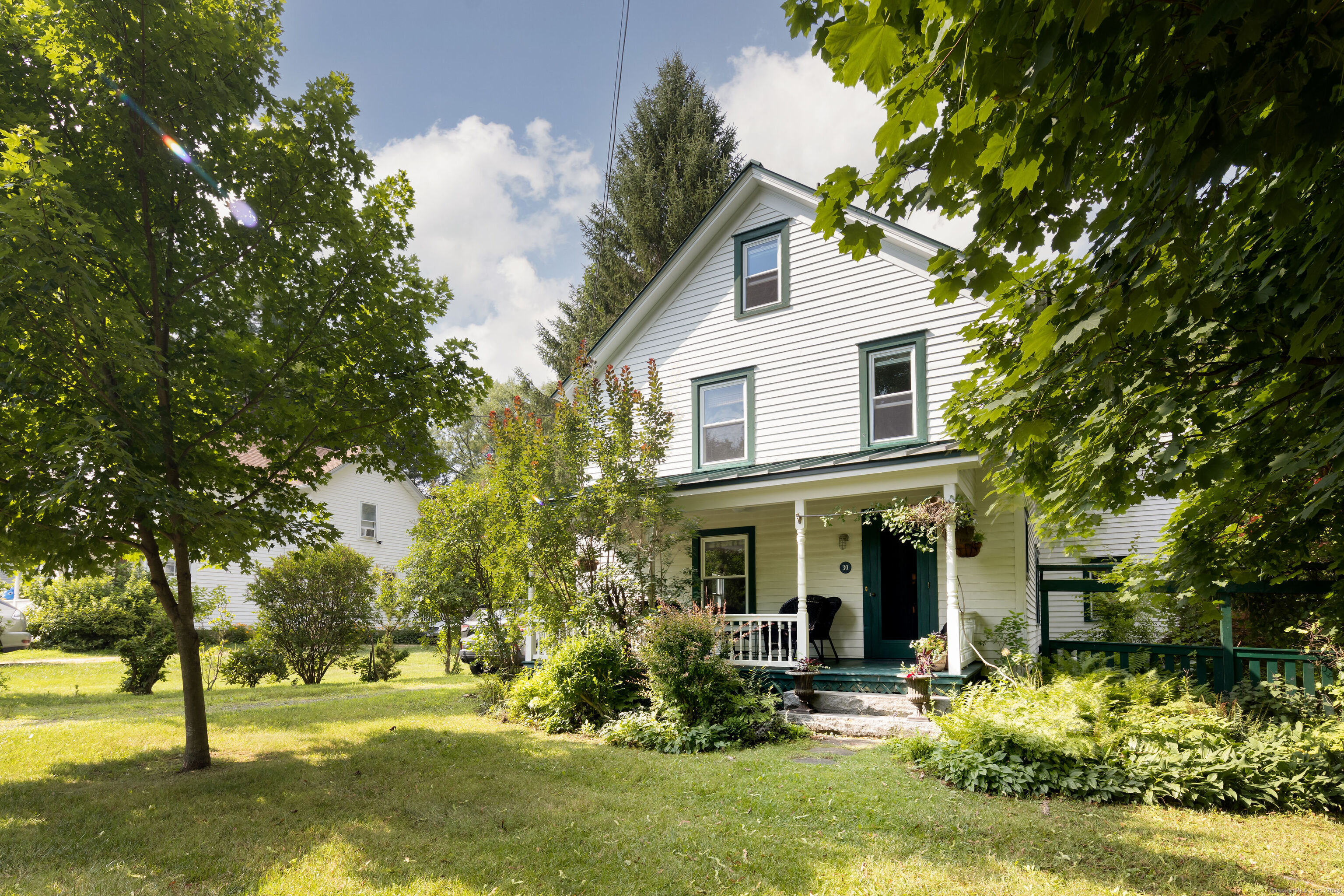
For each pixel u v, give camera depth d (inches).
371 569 748.6
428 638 1142.3
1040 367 157.9
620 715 383.6
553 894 167.5
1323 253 108.0
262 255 305.9
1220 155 83.4
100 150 274.8
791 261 545.0
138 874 181.6
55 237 220.7
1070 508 200.1
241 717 430.0
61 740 348.2
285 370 297.7
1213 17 74.1
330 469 1125.7
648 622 399.2
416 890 170.7
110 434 230.7
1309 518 154.6
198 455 289.9
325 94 309.1
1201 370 155.3
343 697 538.3
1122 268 111.7
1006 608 437.7
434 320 350.6
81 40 255.1
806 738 361.7
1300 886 167.6
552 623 452.4
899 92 102.0
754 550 529.7
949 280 120.1
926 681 362.3
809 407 524.1
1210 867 177.8
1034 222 109.4
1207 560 181.9
